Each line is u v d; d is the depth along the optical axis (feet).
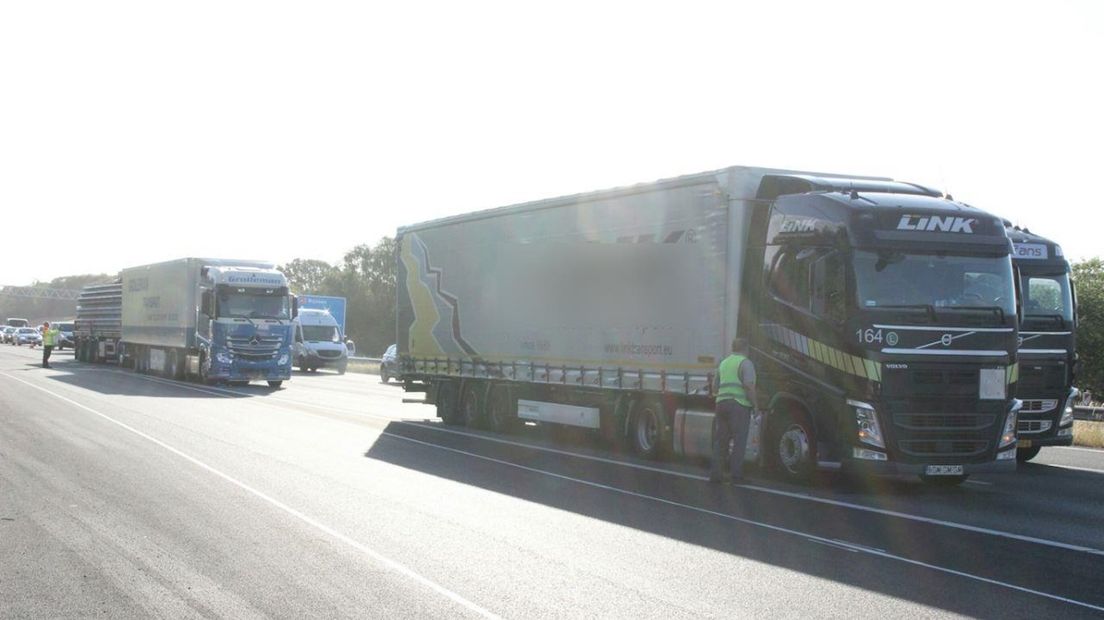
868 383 41.65
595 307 56.95
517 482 44.19
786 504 39.65
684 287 50.39
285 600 24.34
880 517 37.06
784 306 45.68
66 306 598.34
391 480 43.93
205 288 116.78
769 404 46.50
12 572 26.81
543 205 61.93
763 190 48.01
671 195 51.62
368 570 27.50
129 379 124.77
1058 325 57.21
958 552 30.96
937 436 42.14
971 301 43.09
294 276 394.93
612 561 29.07
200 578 26.37
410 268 78.89
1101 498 42.98
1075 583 27.12
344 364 164.66
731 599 25.00
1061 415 56.95
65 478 42.88
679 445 50.90
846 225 42.73
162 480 42.70
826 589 26.09
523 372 63.82
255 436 60.80
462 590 25.53
